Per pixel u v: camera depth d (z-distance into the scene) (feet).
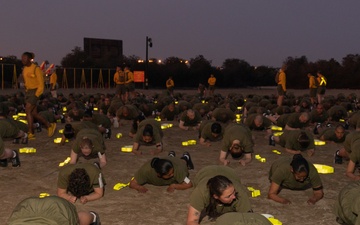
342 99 81.30
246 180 27.09
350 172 26.40
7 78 206.90
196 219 18.22
